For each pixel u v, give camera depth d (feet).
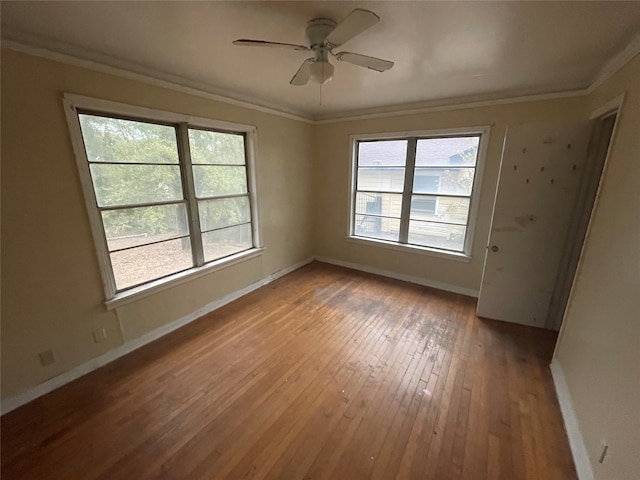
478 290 11.44
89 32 5.51
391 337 8.70
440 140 11.35
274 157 12.17
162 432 5.51
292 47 5.24
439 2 4.53
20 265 5.90
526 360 7.68
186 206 9.28
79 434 5.47
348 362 7.55
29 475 4.75
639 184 4.56
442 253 11.92
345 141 13.57
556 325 9.05
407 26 5.32
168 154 8.61
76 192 6.60
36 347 6.27
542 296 9.05
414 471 4.83
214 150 9.98
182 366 7.39
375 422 5.75
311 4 4.66
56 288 6.48
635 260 4.30
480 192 10.66
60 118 6.16
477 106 10.12
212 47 6.28
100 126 7.00
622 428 3.83
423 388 6.66
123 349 7.86
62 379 6.72
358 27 4.37
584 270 6.39
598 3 4.47
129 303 7.86
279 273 13.58
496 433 5.53
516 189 8.63
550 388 6.70
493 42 5.93
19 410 6.00
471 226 11.12
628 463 3.55
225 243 10.88
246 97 10.39
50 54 5.83
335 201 14.67
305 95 10.32
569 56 6.53
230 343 8.38
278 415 5.91
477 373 7.16
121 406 6.13
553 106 8.93
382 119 12.26
